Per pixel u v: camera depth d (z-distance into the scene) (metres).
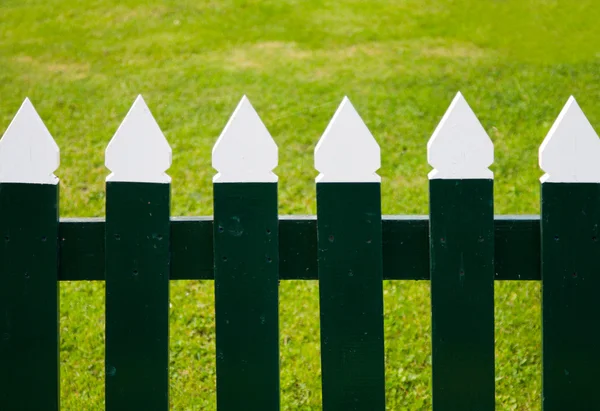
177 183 6.20
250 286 2.44
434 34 10.09
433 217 2.41
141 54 9.66
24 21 10.95
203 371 4.30
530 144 6.77
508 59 9.01
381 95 7.95
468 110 2.39
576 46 9.44
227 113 7.66
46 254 2.47
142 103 2.44
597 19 10.30
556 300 2.43
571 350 2.43
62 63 9.41
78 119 7.62
